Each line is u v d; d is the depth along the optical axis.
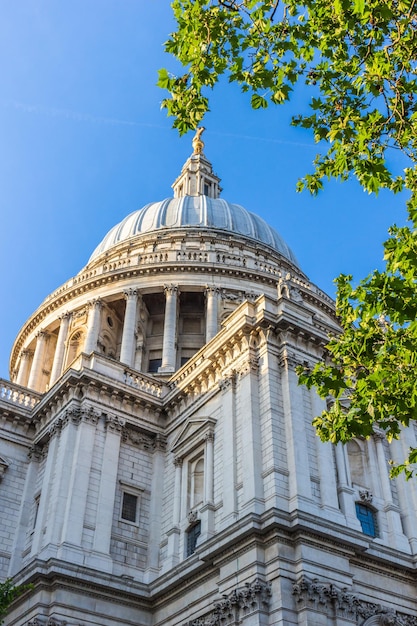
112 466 38.25
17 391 45.06
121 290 63.75
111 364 42.47
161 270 64.12
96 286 65.38
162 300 65.56
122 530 37.00
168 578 33.94
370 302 20.66
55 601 32.03
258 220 80.38
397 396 21.08
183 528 36.03
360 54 21.81
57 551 33.97
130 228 77.12
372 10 19.75
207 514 33.69
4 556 38.28
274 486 30.47
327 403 35.28
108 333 64.50
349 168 21.77
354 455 36.19
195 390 40.41
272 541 28.83
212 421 37.03
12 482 40.94
